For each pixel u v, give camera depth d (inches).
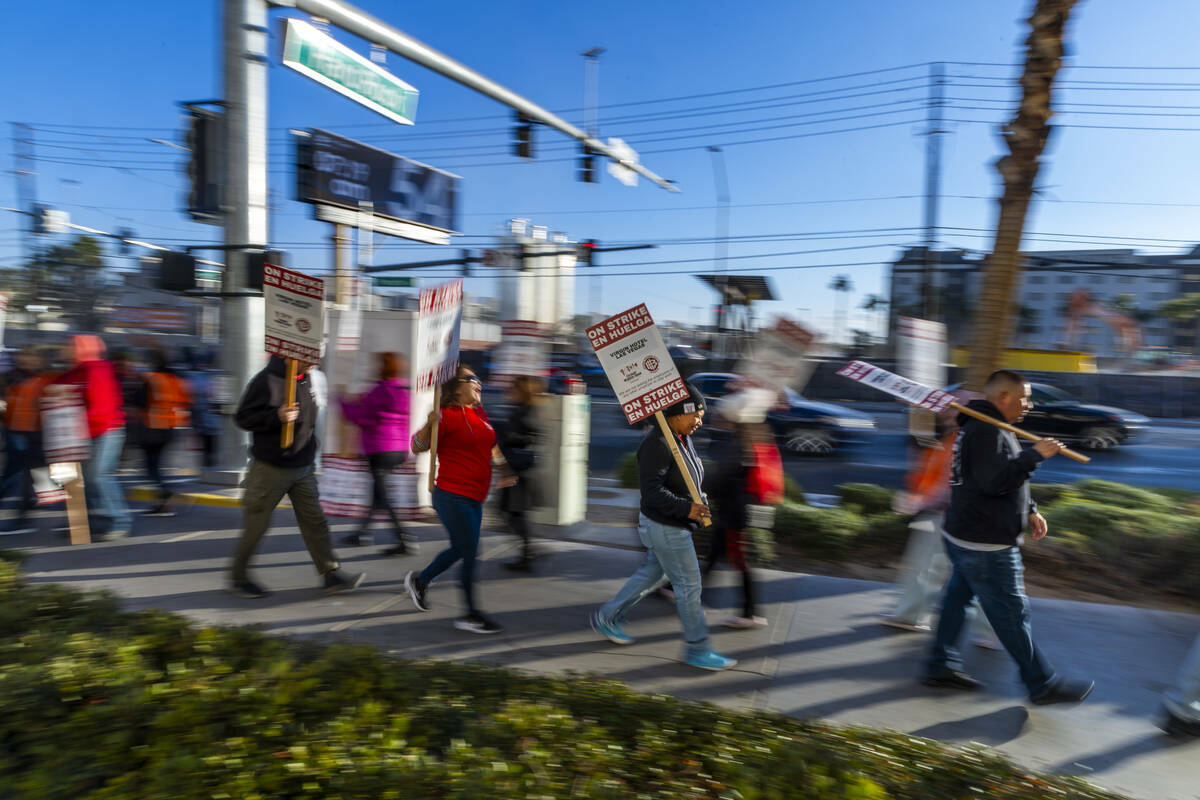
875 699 165.9
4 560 207.2
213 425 434.3
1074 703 158.4
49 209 762.8
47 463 288.0
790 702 163.8
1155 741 150.3
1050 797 110.8
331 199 567.2
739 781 102.3
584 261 659.4
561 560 271.6
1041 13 282.7
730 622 207.0
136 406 332.2
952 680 170.9
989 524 157.4
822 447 638.5
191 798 95.1
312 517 225.5
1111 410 763.4
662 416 175.8
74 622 156.2
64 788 99.7
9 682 121.1
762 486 205.3
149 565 257.8
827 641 198.4
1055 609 225.3
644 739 116.5
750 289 1107.3
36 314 1801.2
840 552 274.8
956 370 995.3
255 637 152.6
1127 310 2498.8
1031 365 1409.9
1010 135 290.2
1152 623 214.7
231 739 108.2
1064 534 272.1
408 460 316.2
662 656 187.5
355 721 115.9
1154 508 310.2
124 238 446.6
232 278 359.6
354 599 225.8
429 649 189.8
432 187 690.2
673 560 177.2
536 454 258.8
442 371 202.1
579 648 191.9
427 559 271.1
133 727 112.3
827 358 1610.5
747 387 208.5
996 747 146.6
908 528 277.3
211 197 357.1
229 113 354.6
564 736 115.7
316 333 212.1
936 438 208.1
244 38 352.8
